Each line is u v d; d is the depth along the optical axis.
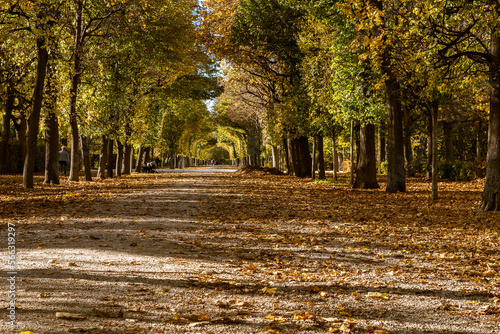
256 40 28.53
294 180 30.77
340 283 5.69
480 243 8.88
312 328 3.94
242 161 98.81
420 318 4.36
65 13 22.11
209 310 4.38
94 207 13.09
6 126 30.45
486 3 12.19
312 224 10.88
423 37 12.83
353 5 13.12
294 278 5.88
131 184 24.30
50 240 7.70
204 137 107.44
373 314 4.44
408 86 17.95
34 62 20.58
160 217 11.35
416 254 7.78
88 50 24.75
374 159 21.97
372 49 13.43
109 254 6.69
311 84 24.52
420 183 26.89
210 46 29.91
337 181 27.08
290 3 27.69
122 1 23.72
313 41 23.69
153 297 4.69
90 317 3.96
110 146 32.12
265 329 3.84
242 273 6.05
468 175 28.34
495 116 13.57
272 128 33.78
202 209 13.45
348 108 19.97
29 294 4.49
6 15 16.94
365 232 9.84
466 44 13.66
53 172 21.44
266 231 9.72
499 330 4.06
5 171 30.72
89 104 24.95
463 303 4.94
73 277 5.24
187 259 6.73
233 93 42.47
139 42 26.78
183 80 37.78
